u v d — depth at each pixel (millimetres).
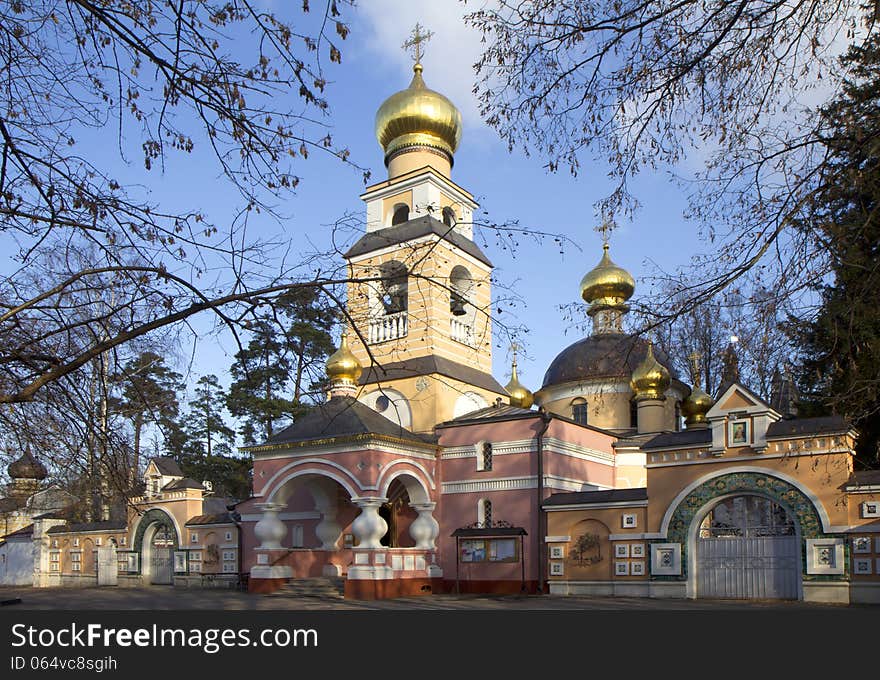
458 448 36594
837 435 26141
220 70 10328
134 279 11742
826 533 26328
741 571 28031
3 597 38969
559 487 34938
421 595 33844
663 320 13344
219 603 31328
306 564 36938
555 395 46031
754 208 12375
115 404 14734
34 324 13125
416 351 40062
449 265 41781
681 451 29734
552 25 11805
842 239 11758
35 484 21094
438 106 44906
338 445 33812
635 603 27438
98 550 49781
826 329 12898
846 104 12039
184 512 45219
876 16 10992
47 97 10836
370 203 44938
